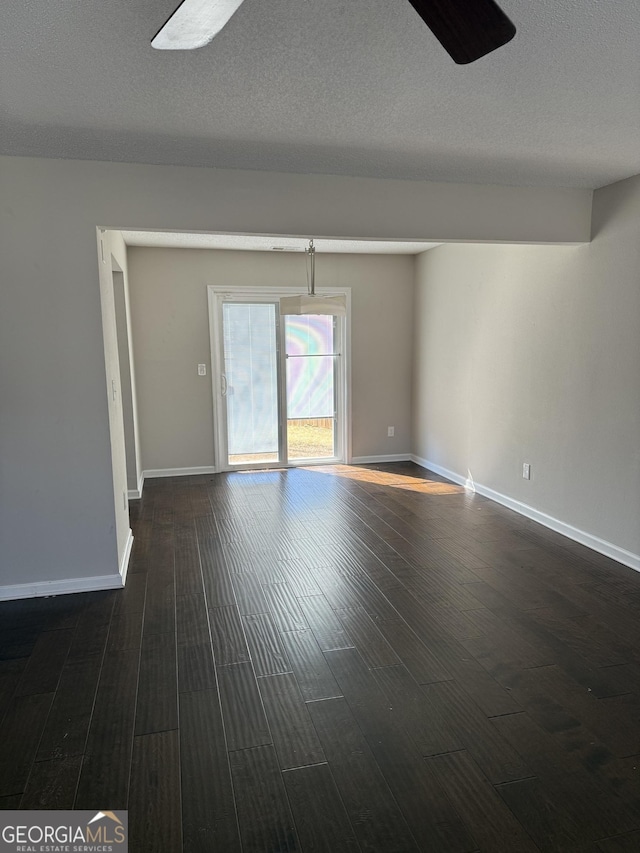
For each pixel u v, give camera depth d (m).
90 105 2.17
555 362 3.94
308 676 2.29
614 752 1.85
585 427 3.68
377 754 1.85
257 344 5.95
